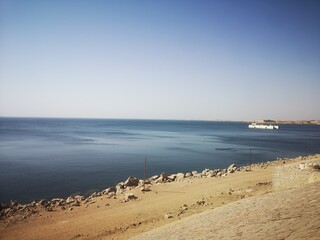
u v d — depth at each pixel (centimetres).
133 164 5128
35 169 4381
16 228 1864
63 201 2569
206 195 2366
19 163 4850
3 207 2397
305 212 937
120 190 2881
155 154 6462
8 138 9538
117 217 1992
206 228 1132
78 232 1745
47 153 6172
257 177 2992
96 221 1936
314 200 1082
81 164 4934
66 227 1847
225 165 5219
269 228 868
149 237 1286
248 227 959
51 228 1842
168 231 1296
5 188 3300
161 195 2553
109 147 7656
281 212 1033
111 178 3984
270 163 4328
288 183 1953
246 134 15000
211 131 17900
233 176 3206
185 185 2902
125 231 1694
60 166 4691
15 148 6888
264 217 1031
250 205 1354
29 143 8056
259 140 10775
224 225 1094
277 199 1311
